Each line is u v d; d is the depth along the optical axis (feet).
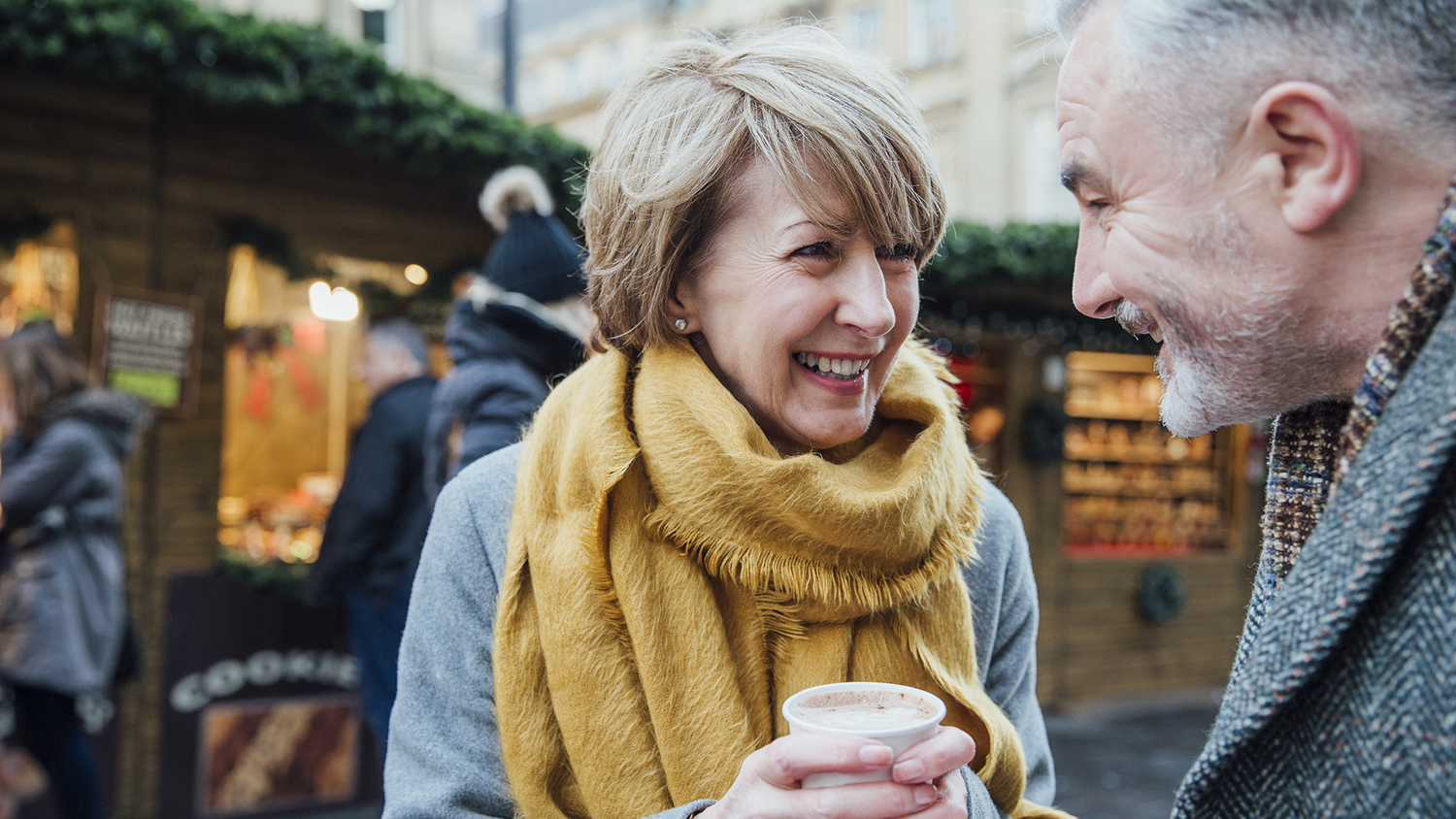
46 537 10.34
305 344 17.11
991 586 3.57
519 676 3.14
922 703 2.50
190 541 13.29
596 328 3.55
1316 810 1.97
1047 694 22.75
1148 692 24.13
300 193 14.15
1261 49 2.06
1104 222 2.47
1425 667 1.81
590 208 3.37
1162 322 2.37
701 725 2.91
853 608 2.99
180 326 13.02
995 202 37.93
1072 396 24.88
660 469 3.02
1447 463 1.83
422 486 10.96
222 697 13.20
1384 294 2.09
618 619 3.01
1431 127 1.97
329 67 12.05
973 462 3.47
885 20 41.39
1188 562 24.97
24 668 10.09
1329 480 2.48
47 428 10.75
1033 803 3.53
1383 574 1.88
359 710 14.05
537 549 3.17
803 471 2.86
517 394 7.27
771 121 2.91
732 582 3.06
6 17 10.32
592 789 2.97
